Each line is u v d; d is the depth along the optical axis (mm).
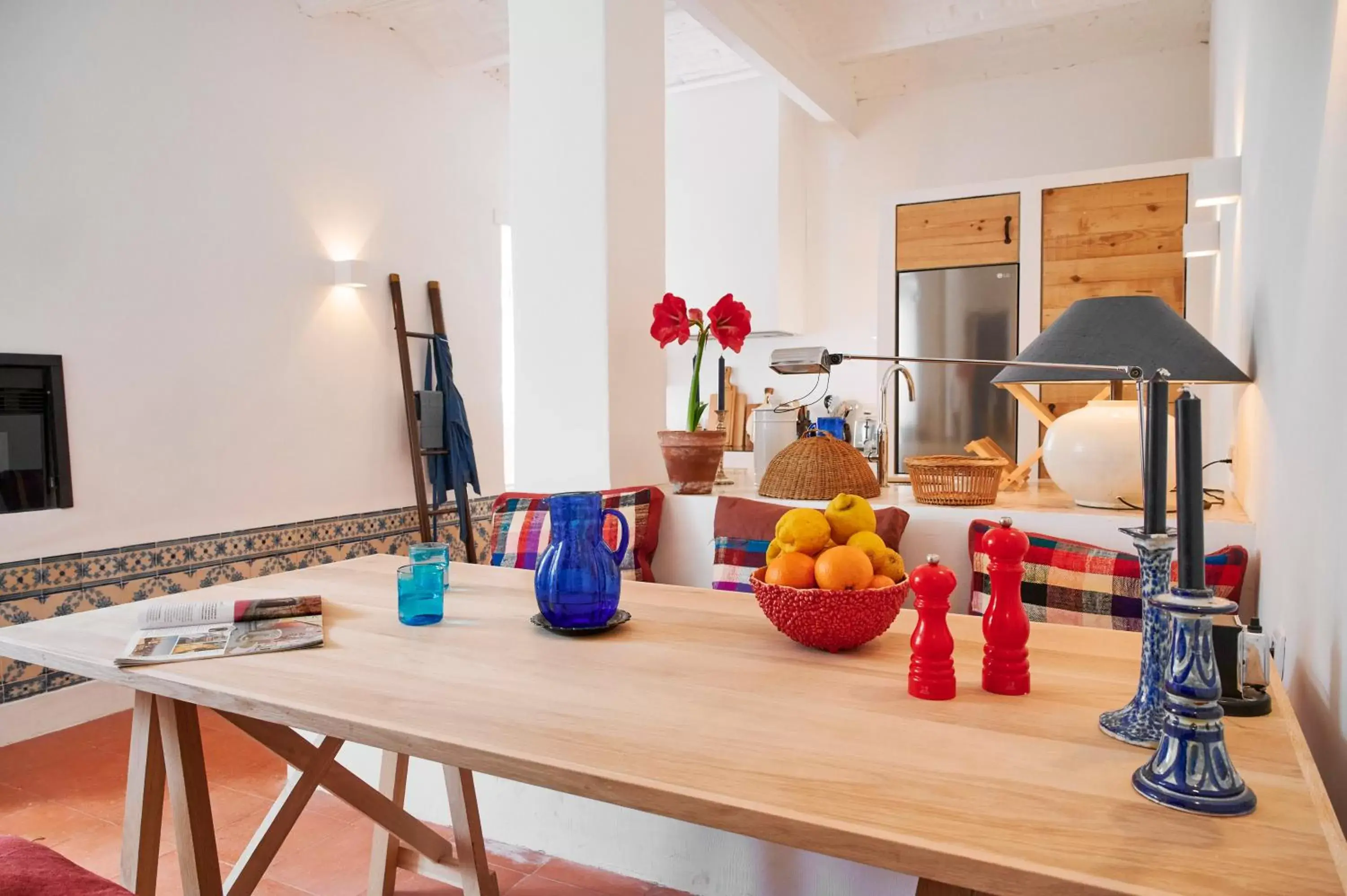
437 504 4809
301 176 4059
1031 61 5000
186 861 1476
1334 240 1120
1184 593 824
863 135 5562
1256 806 802
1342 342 1058
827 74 5059
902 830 757
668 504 2566
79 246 3189
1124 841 738
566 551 1461
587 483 2750
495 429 5242
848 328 5617
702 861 2043
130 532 3365
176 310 3529
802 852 1920
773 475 2355
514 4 2828
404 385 4523
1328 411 1138
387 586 1864
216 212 3684
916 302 4676
